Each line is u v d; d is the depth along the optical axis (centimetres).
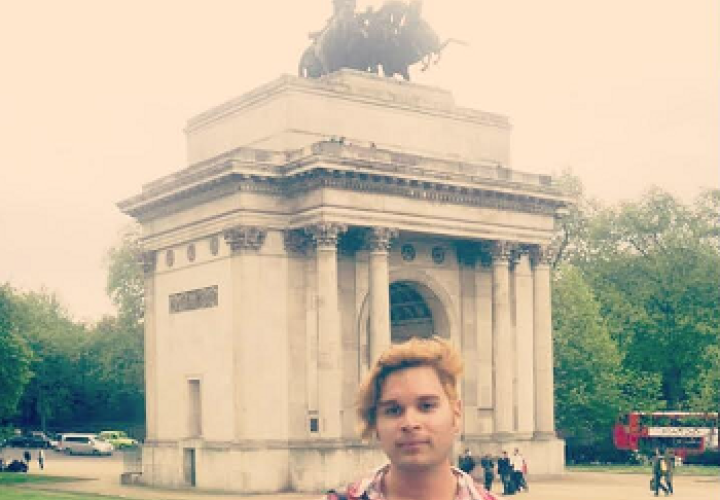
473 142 15362
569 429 19812
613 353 19312
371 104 14475
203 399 13825
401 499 977
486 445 14650
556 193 15112
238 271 13175
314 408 13300
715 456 19625
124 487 14050
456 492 981
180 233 14375
